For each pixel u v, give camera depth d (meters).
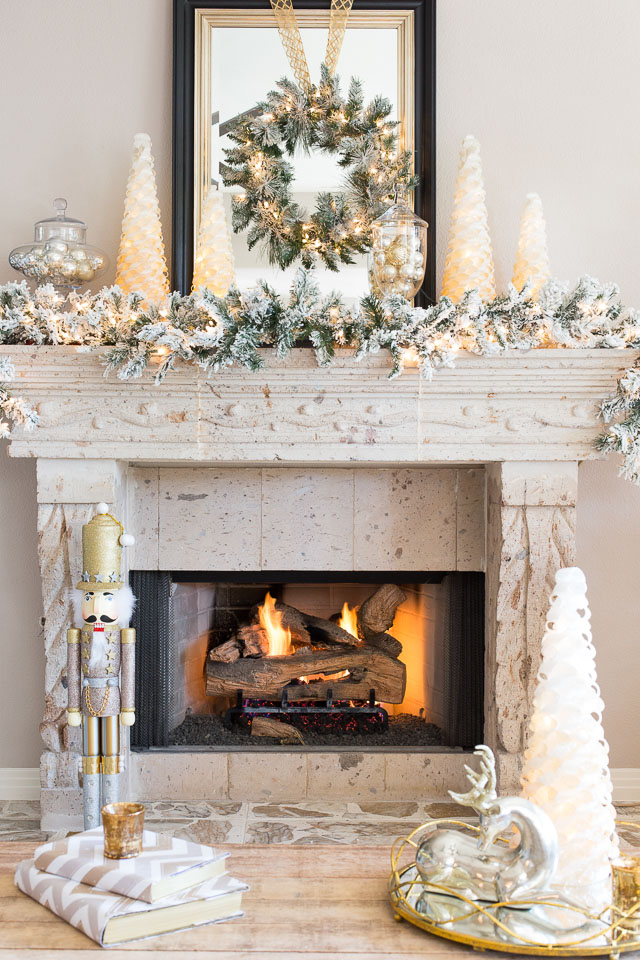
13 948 1.36
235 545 3.38
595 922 1.42
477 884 1.49
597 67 3.43
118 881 1.44
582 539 3.47
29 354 2.92
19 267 3.17
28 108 3.41
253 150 3.33
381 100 3.30
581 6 3.42
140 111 3.42
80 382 2.97
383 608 3.54
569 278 3.44
